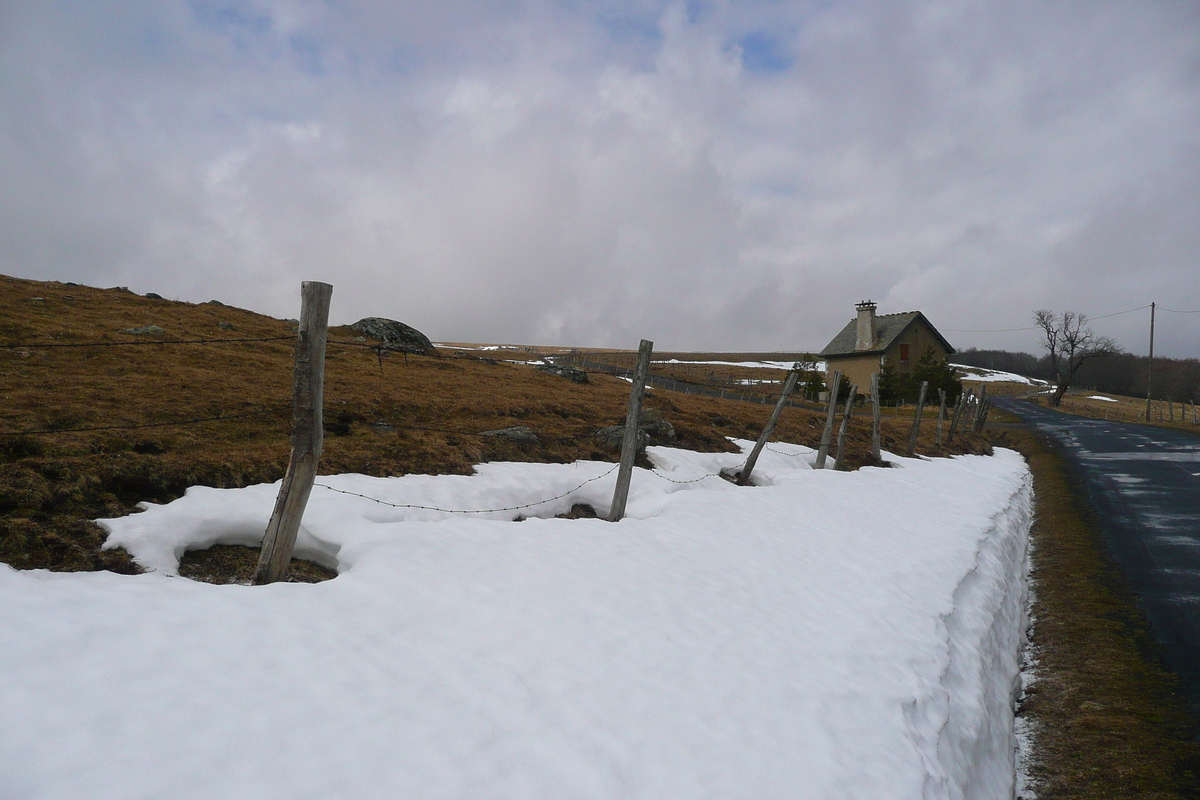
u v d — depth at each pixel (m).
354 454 13.01
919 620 9.29
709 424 25.19
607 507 14.48
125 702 4.78
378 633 6.41
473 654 6.32
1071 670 9.43
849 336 70.25
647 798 4.92
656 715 5.91
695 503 13.70
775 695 6.65
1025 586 13.50
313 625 6.33
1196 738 7.41
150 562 7.87
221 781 4.25
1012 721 8.41
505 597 7.66
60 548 7.54
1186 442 36.28
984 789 6.74
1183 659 9.36
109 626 5.69
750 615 8.45
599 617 7.56
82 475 9.17
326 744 4.75
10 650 5.13
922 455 29.98
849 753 6.01
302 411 7.73
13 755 4.16
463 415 18.55
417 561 8.29
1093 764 7.20
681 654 7.09
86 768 4.16
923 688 7.52
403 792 4.48
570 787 4.86
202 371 17.94
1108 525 17.47
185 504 9.27
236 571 8.54
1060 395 81.38
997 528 16.16
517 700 5.71
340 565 8.66
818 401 58.47
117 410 12.77
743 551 11.00
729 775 5.35
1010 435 43.53
